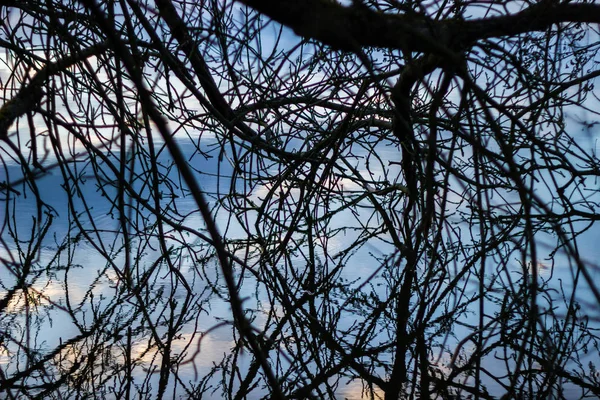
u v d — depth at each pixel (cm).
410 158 336
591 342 306
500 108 129
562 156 202
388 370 303
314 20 138
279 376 298
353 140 365
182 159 102
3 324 346
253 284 418
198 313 367
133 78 103
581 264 127
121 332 340
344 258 456
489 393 274
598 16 187
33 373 297
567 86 232
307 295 387
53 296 382
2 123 257
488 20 180
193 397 278
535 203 134
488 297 361
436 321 340
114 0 228
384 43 149
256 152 345
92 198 554
